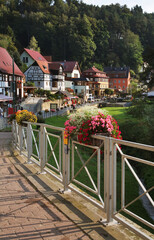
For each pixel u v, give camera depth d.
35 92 60.47
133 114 42.34
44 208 4.25
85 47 127.31
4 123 25.70
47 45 132.75
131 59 156.38
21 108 38.53
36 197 4.80
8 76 50.19
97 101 81.44
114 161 3.51
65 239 3.22
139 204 13.16
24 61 80.44
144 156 22.81
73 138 4.55
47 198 4.66
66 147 4.82
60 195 4.80
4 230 3.48
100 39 147.50
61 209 4.11
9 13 140.75
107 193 3.57
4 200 4.65
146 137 25.98
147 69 40.34
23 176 6.30
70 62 93.69
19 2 163.25
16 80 54.44
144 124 28.25
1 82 47.53
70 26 131.12
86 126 4.05
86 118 4.16
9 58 57.00
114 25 174.62
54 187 5.29
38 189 5.17
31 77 71.94
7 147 11.22
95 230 3.39
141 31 191.38
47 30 132.00
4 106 36.16
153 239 2.86
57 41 131.00
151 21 196.75
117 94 111.81
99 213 3.98
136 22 190.25
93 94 101.62
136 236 3.24
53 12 157.62
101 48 147.50
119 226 3.52
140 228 3.33
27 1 159.12
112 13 187.12
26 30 136.62
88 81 93.81
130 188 15.44
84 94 85.50
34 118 8.95
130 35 167.75
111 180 3.53
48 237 3.27
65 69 91.69
